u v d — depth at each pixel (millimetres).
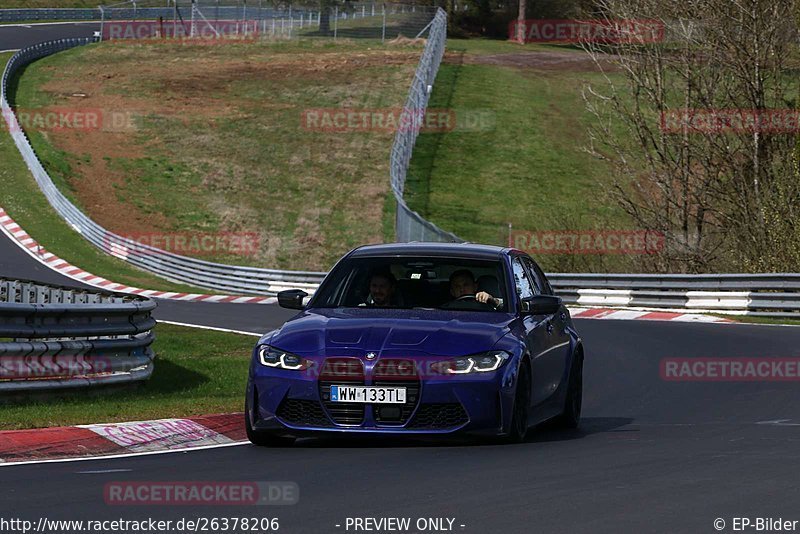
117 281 104875
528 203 147000
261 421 25000
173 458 24000
